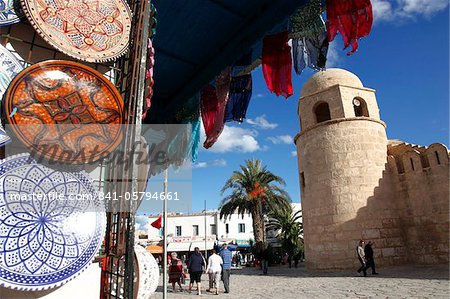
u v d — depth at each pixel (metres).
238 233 48.47
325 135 18.97
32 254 1.83
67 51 2.18
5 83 2.03
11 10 2.19
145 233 42.75
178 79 5.61
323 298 8.83
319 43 3.60
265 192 25.86
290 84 3.80
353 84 19.91
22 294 1.98
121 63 2.65
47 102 2.00
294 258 26.31
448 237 15.45
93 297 2.21
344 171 18.05
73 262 1.95
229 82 4.56
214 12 4.07
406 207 17.48
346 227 17.38
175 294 11.05
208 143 4.86
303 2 3.59
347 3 3.33
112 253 2.22
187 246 42.16
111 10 2.40
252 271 23.09
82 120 2.07
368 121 18.80
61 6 2.22
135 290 2.55
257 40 4.11
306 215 19.48
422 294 8.17
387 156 18.83
